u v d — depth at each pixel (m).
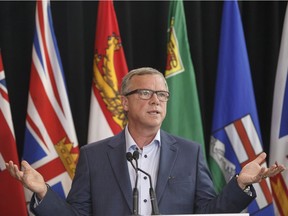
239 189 4.46
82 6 7.46
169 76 7.04
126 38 7.46
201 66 7.66
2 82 6.56
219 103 7.17
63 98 6.73
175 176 4.80
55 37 6.97
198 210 4.75
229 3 7.27
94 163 4.92
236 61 7.14
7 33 7.23
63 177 6.61
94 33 7.52
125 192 4.69
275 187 7.10
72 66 7.31
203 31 7.93
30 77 6.99
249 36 7.98
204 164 5.01
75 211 4.71
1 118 6.48
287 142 7.11
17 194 6.38
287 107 7.13
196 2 7.66
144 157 4.89
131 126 4.96
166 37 7.61
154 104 4.77
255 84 8.00
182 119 7.00
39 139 6.59
